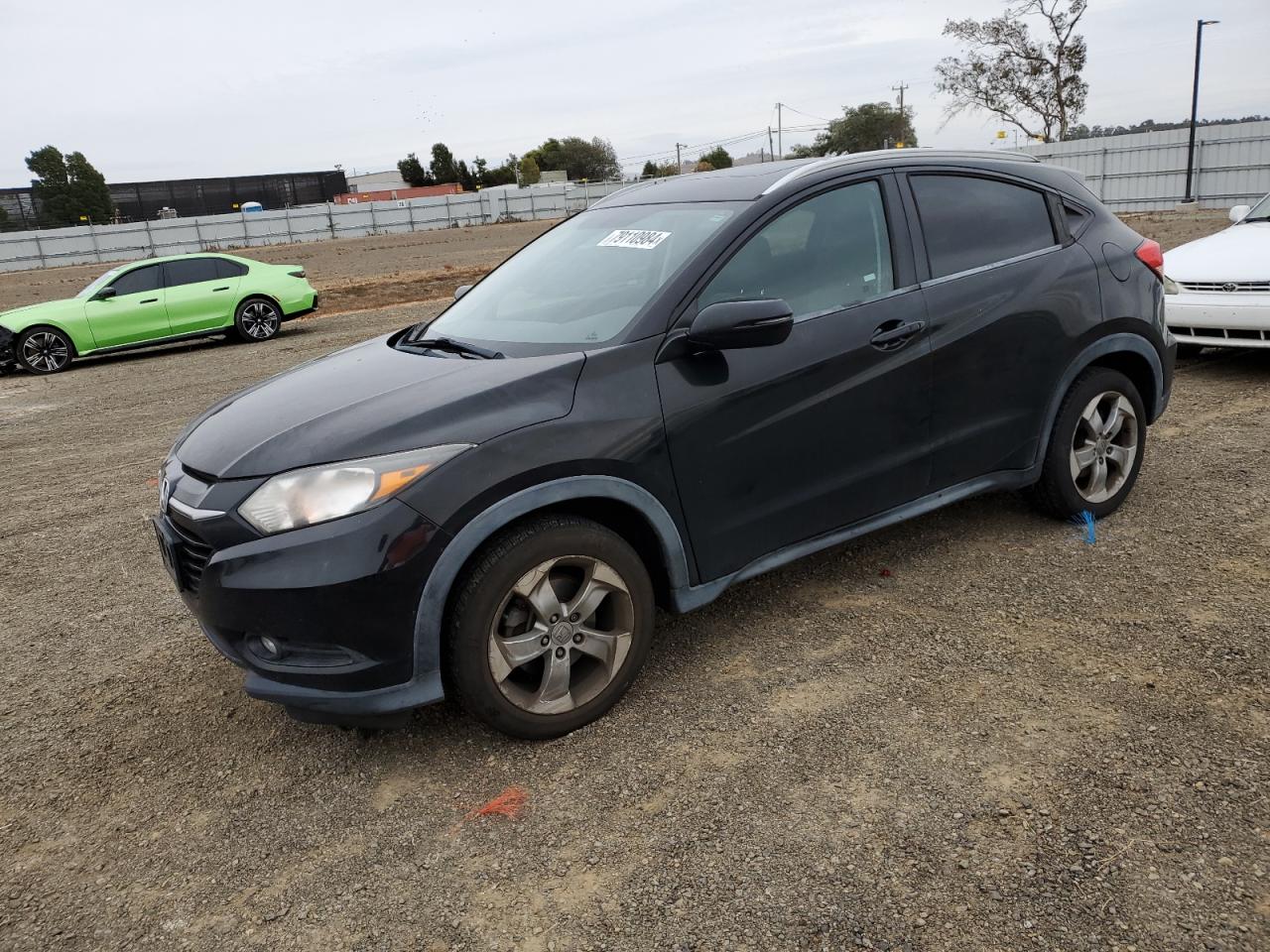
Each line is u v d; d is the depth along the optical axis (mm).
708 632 3711
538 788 2818
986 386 3857
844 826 2535
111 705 3551
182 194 83688
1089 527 4340
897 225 3695
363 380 3271
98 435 8594
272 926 2365
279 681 2824
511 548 2842
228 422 3213
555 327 3381
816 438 3414
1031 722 2936
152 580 4816
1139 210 37031
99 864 2656
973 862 2363
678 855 2482
